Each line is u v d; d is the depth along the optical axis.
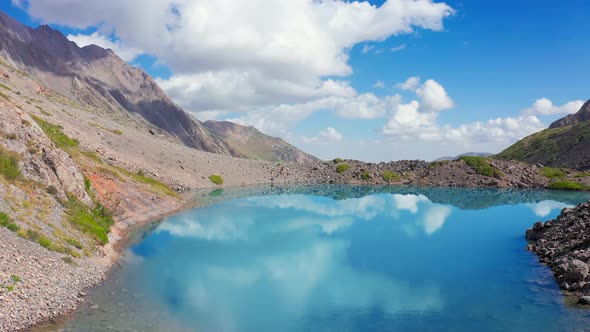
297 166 146.38
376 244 51.12
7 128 39.31
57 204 38.84
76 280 29.53
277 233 56.12
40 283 26.33
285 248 48.03
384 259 44.06
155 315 26.73
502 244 50.84
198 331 25.25
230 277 36.56
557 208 82.56
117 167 74.69
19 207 32.94
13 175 35.97
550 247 43.56
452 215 74.19
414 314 29.08
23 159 38.88
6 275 24.83
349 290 34.03
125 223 52.97
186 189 95.19
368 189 115.88
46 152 42.34
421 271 39.69
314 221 65.75
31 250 29.00
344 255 45.69
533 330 25.53
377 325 27.17
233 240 50.69
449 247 49.78
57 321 23.91
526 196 102.69
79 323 24.09
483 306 29.98
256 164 142.00
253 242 50.31
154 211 63.09
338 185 125.25
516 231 59.34
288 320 27.89
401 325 27.20
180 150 125.62
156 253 42.16
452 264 41.97
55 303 25.41
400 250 48.19
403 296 32.69
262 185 118.19
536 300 30.38
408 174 136.62
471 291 33.38
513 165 136.00
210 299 30.92
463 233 58.19
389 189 116.75
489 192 111.50
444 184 126.81
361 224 64.44
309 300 31.78
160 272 36.00
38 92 131.25
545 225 52.44
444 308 30.08
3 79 112.19
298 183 127.44
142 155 100.94
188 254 43.06
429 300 31.84
